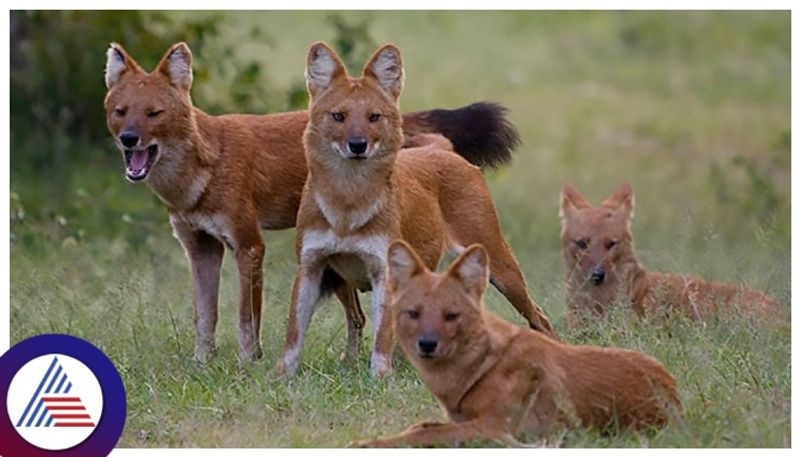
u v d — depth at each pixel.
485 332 9.44
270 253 15.88
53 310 13.70
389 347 11.69
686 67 34.25
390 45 11.70
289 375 11.62
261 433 10.30
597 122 29.95
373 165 11.61
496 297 13.81
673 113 30.75
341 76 11.66
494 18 36.38
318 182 11.72
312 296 11.89
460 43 34.59
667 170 26.33
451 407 9.54
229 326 13.49
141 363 12.01
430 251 12.11
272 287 14.15
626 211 14.04
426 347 9.29
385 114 11.59
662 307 12.58
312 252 11.81
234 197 12.53
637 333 12.03
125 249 16.36
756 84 32.91
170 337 12.80
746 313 12.31
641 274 13.98
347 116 11.48
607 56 34.81
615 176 25.95
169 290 14.71
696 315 12.55
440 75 31.72
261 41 23.08
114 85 12.48
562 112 30.53
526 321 12.80
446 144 13.16
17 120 20.38
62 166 19.97
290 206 12.95
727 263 15.09
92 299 14.28
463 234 12.41
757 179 19.95
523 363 9.44
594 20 36.75
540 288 14.27
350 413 10.63
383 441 9.29
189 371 11.80
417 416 10.37
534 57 34.28
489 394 9.38
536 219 21.48
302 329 11.83
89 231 17.36
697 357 11.00
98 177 19.77
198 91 19.70
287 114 13.14
